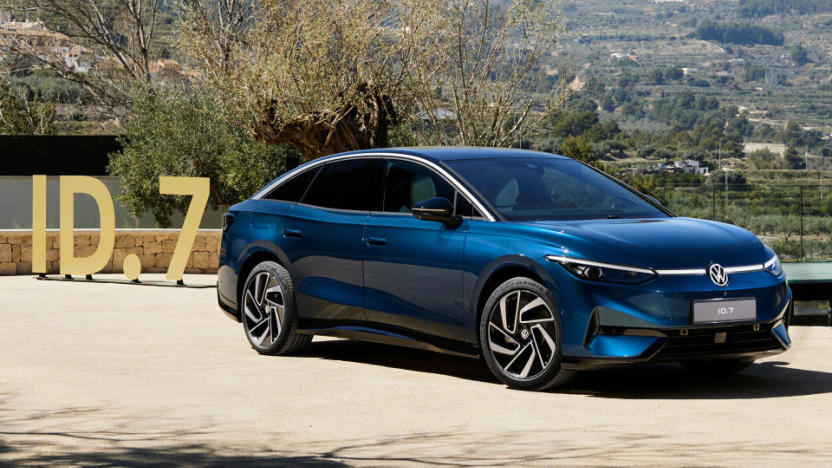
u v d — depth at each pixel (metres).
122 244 17.52
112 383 6.82
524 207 6.88
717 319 6.06
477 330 6.66
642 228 6.50
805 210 24.94
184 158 24.36
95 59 34.50
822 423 5.37
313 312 7.80
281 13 16.69
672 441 4.94
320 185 8.02
